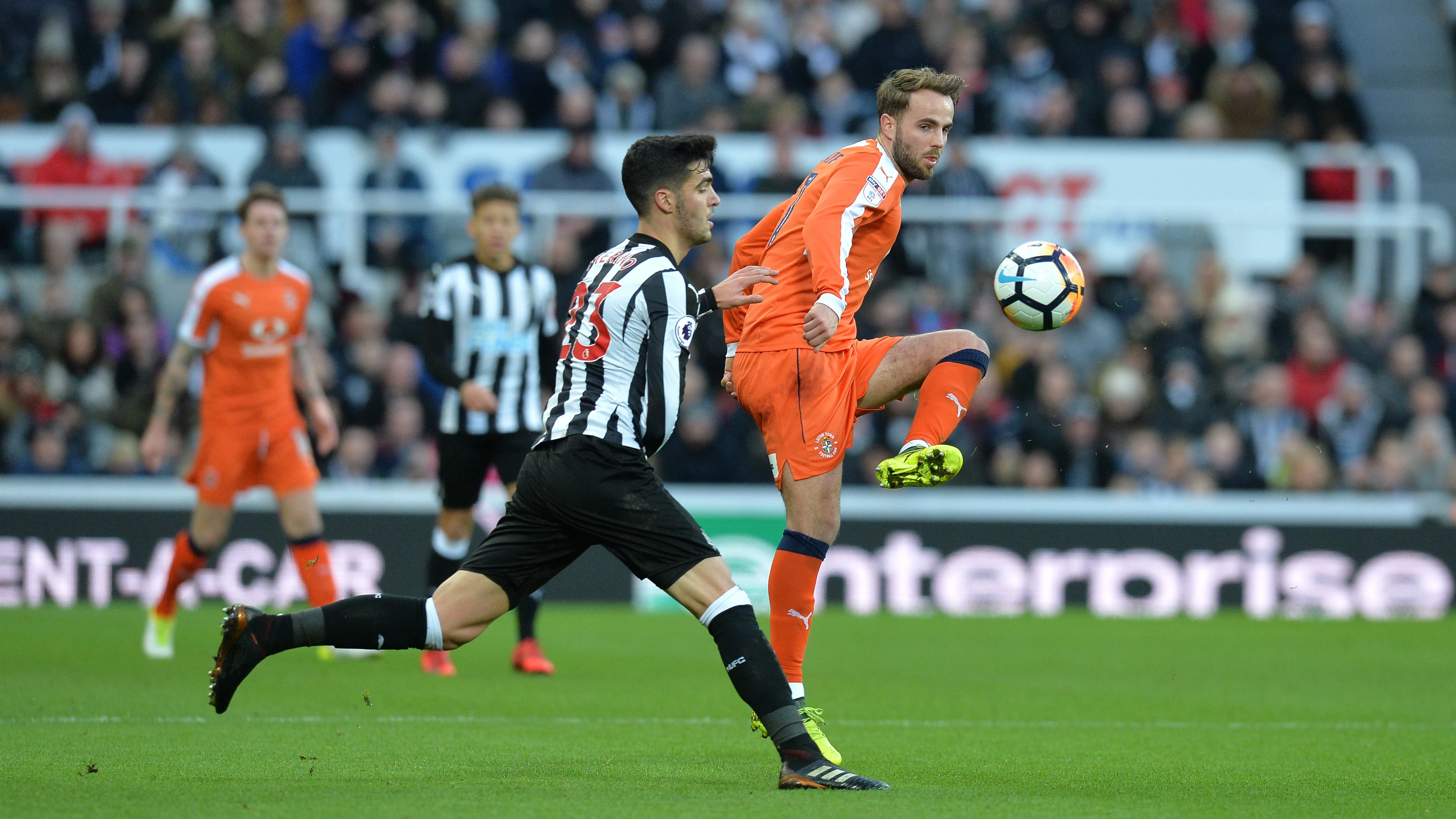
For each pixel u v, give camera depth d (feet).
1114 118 172.04
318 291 136.56
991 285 141.69
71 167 151.74
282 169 143.64
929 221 141.69
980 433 139.23
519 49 173.58
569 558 53.11
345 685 83.82
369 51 175.01
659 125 168.25
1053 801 50.60
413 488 132.98
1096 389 140.67
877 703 81.61
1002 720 75.82
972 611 136.26
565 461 51.16
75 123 151.84
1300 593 138.31
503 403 90.84
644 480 51.37
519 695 80.84
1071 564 137.18
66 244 132.87
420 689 82.38
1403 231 145.07
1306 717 78.84
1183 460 140.15
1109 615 135.54
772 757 60.54
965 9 192.95
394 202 137.39
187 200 134.51
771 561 135.54
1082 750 65.10
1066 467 139.13
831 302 57.00
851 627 123.44
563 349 53.26
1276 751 65.92
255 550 129.59
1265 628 126.72
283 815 45.65
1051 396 139.23
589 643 109.70
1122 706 81.92
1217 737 70.23
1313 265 144.77
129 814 45.78
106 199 133.28
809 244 58.29
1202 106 179.11
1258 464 141.08
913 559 136.36
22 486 129.90
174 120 166.71
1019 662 102.73
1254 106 177.47
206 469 92.07
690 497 135.03
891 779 55.83
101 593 129.70
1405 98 209.56
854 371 62.95
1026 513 137.08
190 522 130.72
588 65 177.58
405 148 160.15
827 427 61.05
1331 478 141.08
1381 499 140.36
